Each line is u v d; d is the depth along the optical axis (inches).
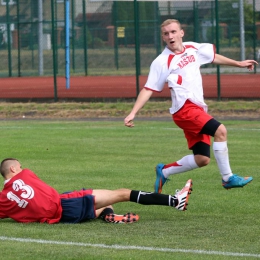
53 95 2682.1
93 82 3213.6
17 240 673.6
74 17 3823.8
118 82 3171.8
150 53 4050.2
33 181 753.6
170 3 3969.0
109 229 726.5
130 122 804.0
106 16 4192.9
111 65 4057.6
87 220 768.9
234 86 2797.7
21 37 3715.6
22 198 745.6
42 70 3472.0
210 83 2942.9
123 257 605.3
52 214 748.6
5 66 3779.5
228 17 3848.4
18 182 749.9
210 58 834.8
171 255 611.5
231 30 3779.5
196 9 3572.8
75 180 1055.0
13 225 742.5
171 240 672.4
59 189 981.8
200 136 820.0
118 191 760.3
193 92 810.2
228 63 844.0
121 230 721.0
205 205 864.3
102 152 1359.5
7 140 1547.7
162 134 1641.2
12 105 2374.5
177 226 741.9
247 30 3833.7
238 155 1291.8
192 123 805.2
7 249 637.9
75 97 2527.1
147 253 619.2
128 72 3779.5
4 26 3730.3
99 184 1021.8
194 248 638.5
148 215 808.3
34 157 1299.2
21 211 752.3
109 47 4124.0
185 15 3941.9
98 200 754.2
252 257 605.3
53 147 1432.1
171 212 825.5
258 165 1178.6
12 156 1312.7
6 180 759.1
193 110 805.2
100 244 655.1
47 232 707.4
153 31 4042.8
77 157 1296.8
